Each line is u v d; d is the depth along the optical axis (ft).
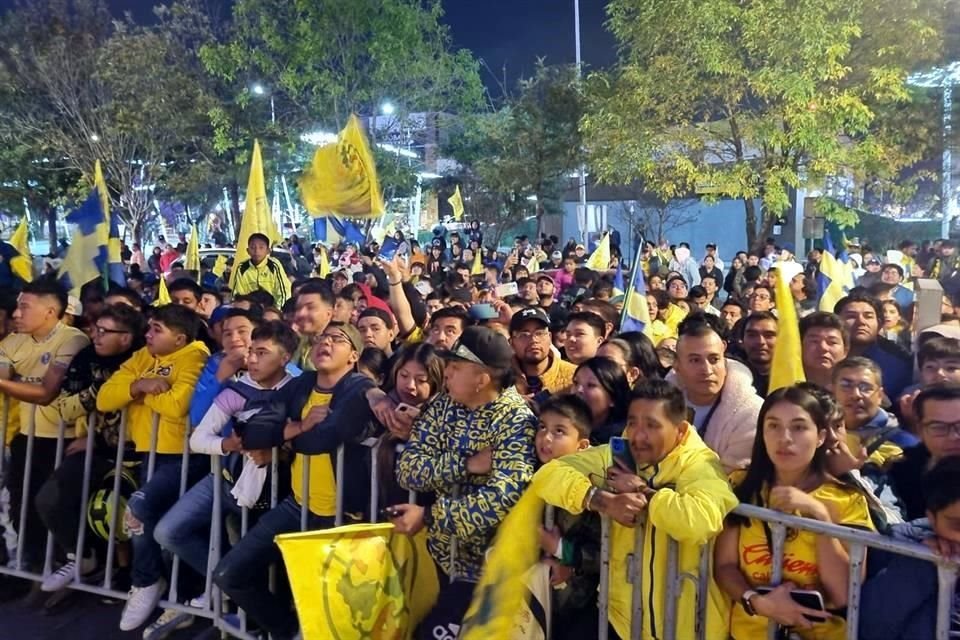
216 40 92.73
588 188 102.17
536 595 10.78
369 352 17.33
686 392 13.39
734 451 12.52
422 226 124.06
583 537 11.09
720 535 10.16
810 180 58.95
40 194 100.94
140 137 90.63
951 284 30.48
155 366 15.89
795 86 54.85
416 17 83.05
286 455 14.46
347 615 11.37
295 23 82.43
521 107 93.35
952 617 8.86
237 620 14.89
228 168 94.99
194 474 15.72
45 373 16.93
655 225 98.27
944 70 63.31
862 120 56.54
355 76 83.05
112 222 24.79
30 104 92.32
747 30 56.39
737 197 63.67
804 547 9.72
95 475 16.70
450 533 11.35
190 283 25.75
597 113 66.39
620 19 62.69
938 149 64.90
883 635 9.00
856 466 10.43
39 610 16.67
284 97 90.94
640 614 10.55
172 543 14.71
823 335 15.02
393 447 13.07
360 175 23.15
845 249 53.98
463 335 12.12
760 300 27.76
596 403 12.81
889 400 15.93
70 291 22.61
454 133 101.19
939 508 8.61
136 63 89.35
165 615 15.35
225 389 14.89
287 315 22.61
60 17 90.94
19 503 17.74
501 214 103.19
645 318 21.50
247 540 13.67
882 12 57.62
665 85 60.23
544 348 16.98
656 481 10.48
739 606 10.26
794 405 9.86
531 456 11.41
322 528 13.58
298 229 107.96
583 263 61.57
